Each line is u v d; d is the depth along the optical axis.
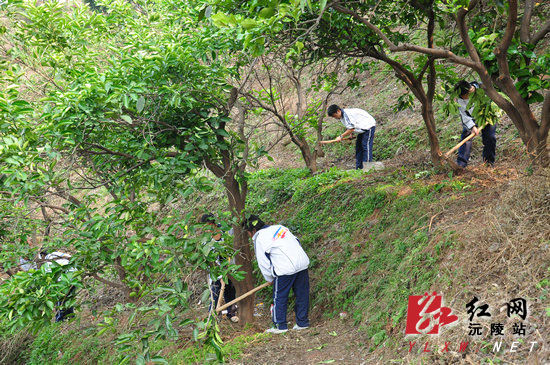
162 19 6.05
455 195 5.36
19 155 3.79
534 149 4.52
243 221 5.21
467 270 3.93
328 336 4.71
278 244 4.93
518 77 4.56
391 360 3.69
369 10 5.41
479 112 5.29
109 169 5.19
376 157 8.91
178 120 4.82
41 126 3.89
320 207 7.14
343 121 7.93
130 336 3.99
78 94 3.95
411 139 8.65
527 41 4.64
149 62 4.21
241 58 5.02
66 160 4.23
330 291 5.49
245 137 5.27
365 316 4.63
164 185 4.46
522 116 4.55
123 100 3.97
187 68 4.43
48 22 5.62
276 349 4.58
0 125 3.81
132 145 4.50
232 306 5.91
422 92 6.14
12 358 6.57
